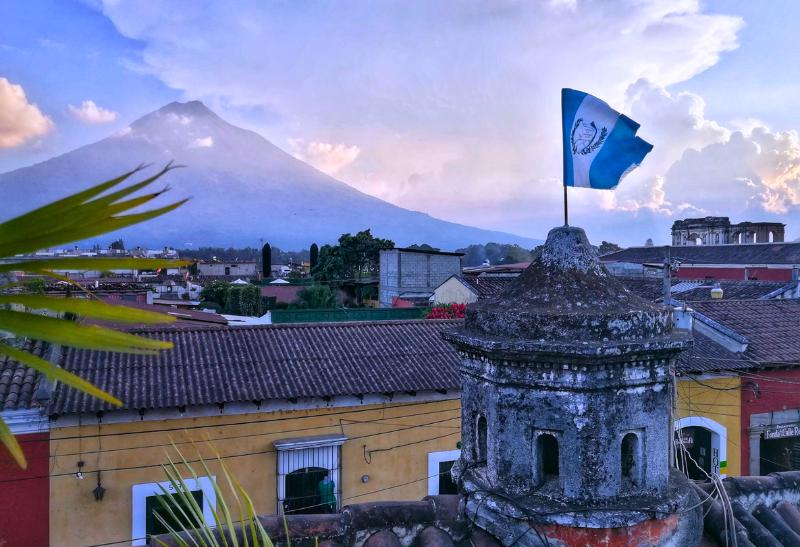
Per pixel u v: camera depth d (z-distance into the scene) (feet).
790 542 18.80
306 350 61.26
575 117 18.75
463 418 18.88
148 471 50.75
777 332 75.15
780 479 21.09
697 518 17.46
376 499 57.36
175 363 55.62
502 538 16.25
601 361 15.40
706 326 72.74
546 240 18.24
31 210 5.16
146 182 5.59
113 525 49.75
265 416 54.39
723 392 67.51
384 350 62.95
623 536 15.52
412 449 58.70
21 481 47.78
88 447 49.42
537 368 16.11
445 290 136.98
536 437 16.35
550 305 16.47
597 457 15.74
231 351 59.11
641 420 16.19
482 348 16.48
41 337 5.45
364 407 57.21
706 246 209.36
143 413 50.72
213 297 184.55
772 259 179.01
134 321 5.89
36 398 47.39
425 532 17.67
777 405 69.67
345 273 217.97
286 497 55.01
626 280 140.15
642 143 18.89
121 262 5.77
